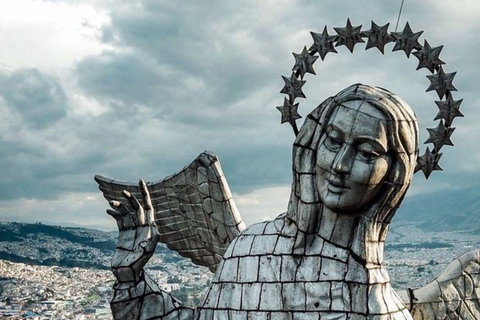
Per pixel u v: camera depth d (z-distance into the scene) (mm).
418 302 13086
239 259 11797
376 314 10914
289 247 11492
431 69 11875
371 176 10773
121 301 11453
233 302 11547
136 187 14242
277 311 11219
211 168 13367
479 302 13086
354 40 12000
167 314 11695
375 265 11281
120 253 11516
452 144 11805
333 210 11148
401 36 11859
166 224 14312
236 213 13531
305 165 11391
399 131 10852
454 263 13336
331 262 11195
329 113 11148
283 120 12320
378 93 11094
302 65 12188
